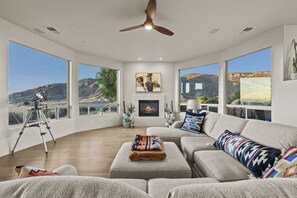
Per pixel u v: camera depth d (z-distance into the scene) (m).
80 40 4.35
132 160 2.02
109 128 6.18
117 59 6.44
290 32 3.38
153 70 6.84
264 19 3.15
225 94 5.14
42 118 3.98
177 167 1.85
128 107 6.83
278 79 3.48
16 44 3.74
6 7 2.78
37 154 3.42
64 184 0.48
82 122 5.67
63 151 3.62
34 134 4.03
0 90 3.26
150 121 6.75
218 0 2.55
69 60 5.15
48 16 3.09
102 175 2.57
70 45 4.78
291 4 2.65
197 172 2.24
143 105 6.92
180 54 5.64
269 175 1.31
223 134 2.49
